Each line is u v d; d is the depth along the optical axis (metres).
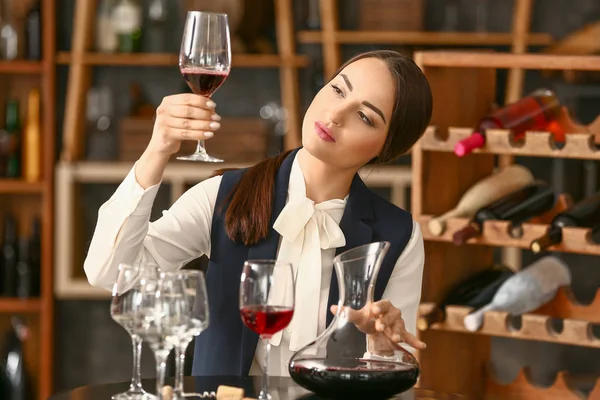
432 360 3.18
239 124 4.72
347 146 2.20
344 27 4.93
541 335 2.97
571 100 4.78
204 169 4.69
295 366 1.87
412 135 2.29
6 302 4.77
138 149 4.75
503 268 3.35
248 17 4.78
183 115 2.05
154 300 1.70
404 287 2.40
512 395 3.29
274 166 2.37
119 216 2.10
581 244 2.88
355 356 1.85
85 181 4.86
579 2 4.91
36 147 4.80
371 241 2.33
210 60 2.26
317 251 2.26
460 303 3.14
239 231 2.29
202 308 1.73
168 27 4.96
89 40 4.76
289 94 4.76
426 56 3.04
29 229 4.99
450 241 3.13
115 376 5.12
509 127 3.03
